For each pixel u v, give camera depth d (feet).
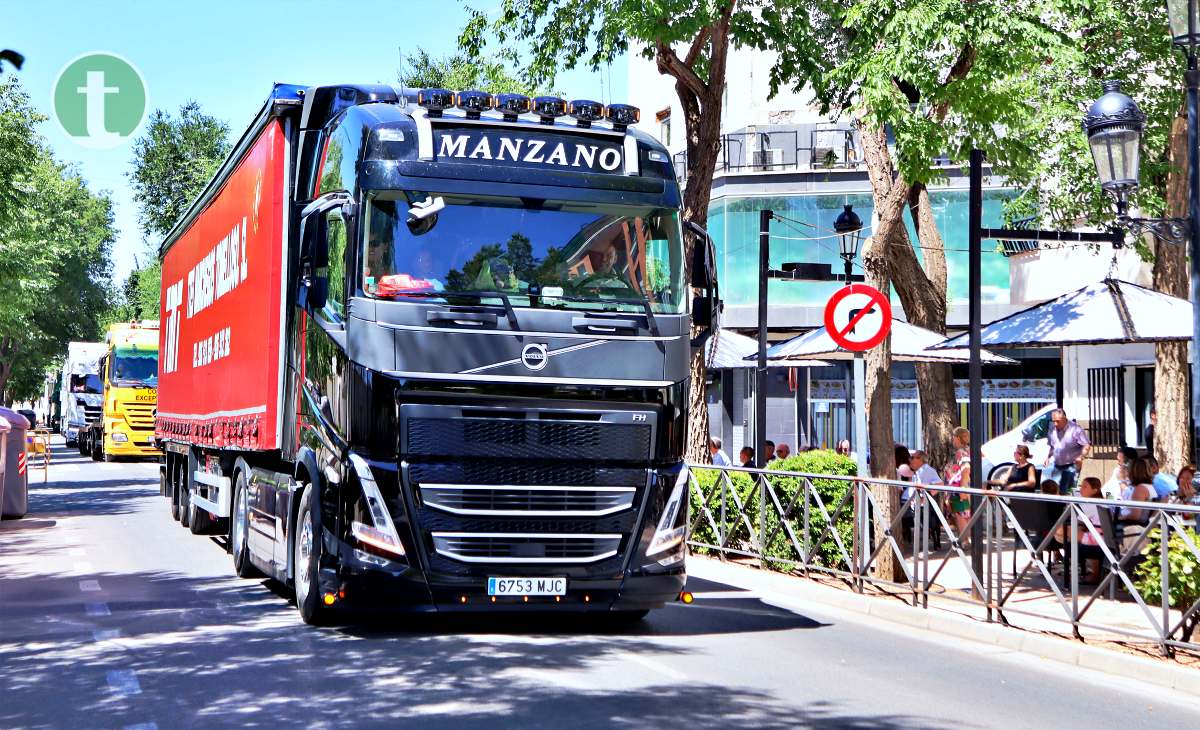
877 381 48.60
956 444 62.95
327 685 26.37
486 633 33.65
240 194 44.57
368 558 31.45
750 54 121.70
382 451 31.55
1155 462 58.39
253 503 42.91
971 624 36.19
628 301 33.27
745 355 69.67
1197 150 37.37
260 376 39.73
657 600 33.14
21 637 32.63
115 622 34.99
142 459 160.56
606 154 34.09
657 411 33.06
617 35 57.26
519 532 31.99
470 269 32.42
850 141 114.01
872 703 25.73
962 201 108.99
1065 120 66.59
